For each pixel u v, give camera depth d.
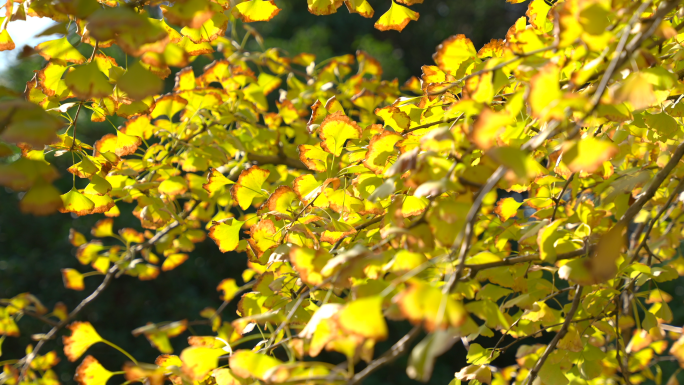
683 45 3.81
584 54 3.61
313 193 3.81
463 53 3.81
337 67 4.45
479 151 3.74
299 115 4.38
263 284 3.88
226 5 3.78
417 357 3.25
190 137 4.18
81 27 3.76
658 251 4.15
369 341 3.58
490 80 3.66
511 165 3.49
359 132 3.82
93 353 9.09
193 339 3.78
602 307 3.94
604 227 3.93
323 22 12.99
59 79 3.79
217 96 4.14
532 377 3.84
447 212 3.58
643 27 3.59
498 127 3.55
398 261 3.61
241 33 10.92
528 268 3.92
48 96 3.83
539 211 3.96
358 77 4.37
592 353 3.94
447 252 3.65
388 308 3.61
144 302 9.78
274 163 4.32
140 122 4.02
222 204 4.23
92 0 3.62
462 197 3.60
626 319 4.14
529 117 3.71
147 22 3.60
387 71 9.56
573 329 3.90
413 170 3.62
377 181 3.81
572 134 3.55
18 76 8.96
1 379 4.12
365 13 3.91
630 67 3.62
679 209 4.17
